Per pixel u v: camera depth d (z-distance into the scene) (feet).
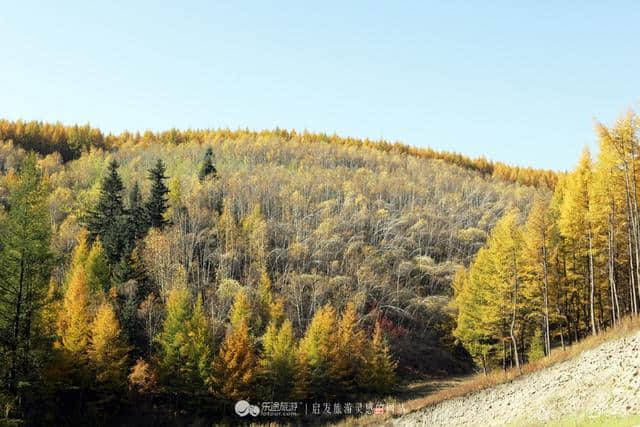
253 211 294.87
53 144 547.90
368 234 315.99
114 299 174.50
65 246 229.86
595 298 136.87
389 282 259.60
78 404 144.15
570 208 128.47
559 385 94.53
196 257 241.55
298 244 263.29
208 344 159.74
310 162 520.83
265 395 158.81
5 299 82.99
